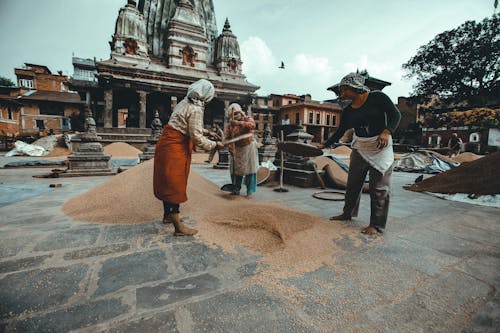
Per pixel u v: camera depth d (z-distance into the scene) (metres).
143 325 1.22
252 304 1.41
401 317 1.33
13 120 27.12
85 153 6.83
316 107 43.19
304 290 1.56
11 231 2.49
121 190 3.49
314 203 4.06
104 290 1.51
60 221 2.82
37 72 38.91
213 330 1.20
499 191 4.19
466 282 1.70
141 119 25.98
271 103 48.75
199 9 34.66
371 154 2.69
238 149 4.20
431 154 10.20
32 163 9.02
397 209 3.79
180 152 2.37
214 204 3.53
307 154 4.93
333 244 2.30
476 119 25.12
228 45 33.56
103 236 2.40
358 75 2.65
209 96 2.50
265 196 4.55
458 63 31.92
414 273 1.80
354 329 1.23
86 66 39.78
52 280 1.60
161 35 31.11
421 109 36.16
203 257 1.99
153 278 1.67
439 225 2.99
